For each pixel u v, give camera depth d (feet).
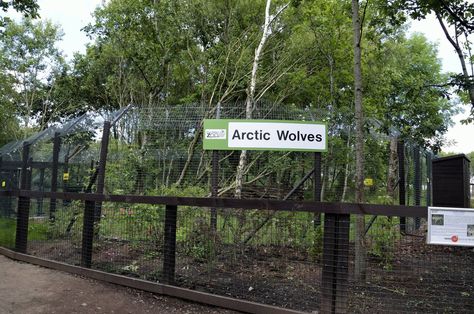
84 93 107.14
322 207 14.03
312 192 28.60
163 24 65.72
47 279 19.71
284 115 31.04
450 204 30.66
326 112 30.30
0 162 34.63
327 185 29.19
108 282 19.12
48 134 34.81
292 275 15.99
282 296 15.81
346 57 48.49
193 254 17.97
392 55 67.05
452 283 14.69
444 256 14.82
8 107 84.43
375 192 29.14
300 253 15.99
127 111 33.24
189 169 31.63
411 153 35.40
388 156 29.60
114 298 17.03
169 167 32.17
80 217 22.58
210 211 17.83
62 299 16.81
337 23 46.39
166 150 32.42
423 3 22.43
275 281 16.21
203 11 65.51
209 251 17.63
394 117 31.99
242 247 16.99
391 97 36.50
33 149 34.99
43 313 15.24
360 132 19.63
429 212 12.43
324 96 55.36
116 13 66.39
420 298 14.84
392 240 15.52
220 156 30.94
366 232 15.85
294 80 55.52
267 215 16.65
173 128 32.65
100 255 21.09
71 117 115.03
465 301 14.34
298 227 16.11
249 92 39.91
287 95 59.21
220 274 17.22
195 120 32.53
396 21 24.45
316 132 24.40
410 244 15.35
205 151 31.24
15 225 25.50
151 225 19.79
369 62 49.98
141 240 19.99
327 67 54.39
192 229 18.17
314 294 15.51
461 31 24.45
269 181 29.81
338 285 13.87
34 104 117.60
